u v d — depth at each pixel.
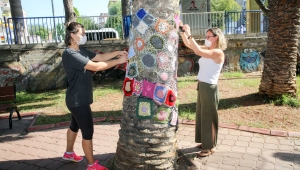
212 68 3.54
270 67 6.59
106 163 3.65
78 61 3.03
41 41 10.77
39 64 10.54
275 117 5.46
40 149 4.32
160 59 2.90
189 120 5.44
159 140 2.98
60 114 6.43
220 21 12.65
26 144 4.55
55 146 4.43
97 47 11.05
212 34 3.50
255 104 6.46
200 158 3.77
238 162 3.62
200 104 3.84
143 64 2.92
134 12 2.98
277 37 6.38
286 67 6.38
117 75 11.48
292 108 6.01
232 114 5.80
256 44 12.21
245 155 3.82
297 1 6.14
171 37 2.93
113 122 5.64
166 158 3.04
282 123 5.11
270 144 4.21
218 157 3.79
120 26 12.10
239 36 12.03
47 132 5.15
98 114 6.16
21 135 5.05
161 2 2.84
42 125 5.45
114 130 5.14
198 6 13.57
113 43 11.09
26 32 11.56
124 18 11.41
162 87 2.94
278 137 4.49
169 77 2.97
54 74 10.74
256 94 7.21
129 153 3.03
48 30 10.80
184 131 4.94
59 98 8.55
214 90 3.60
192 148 4.14
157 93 2.93
